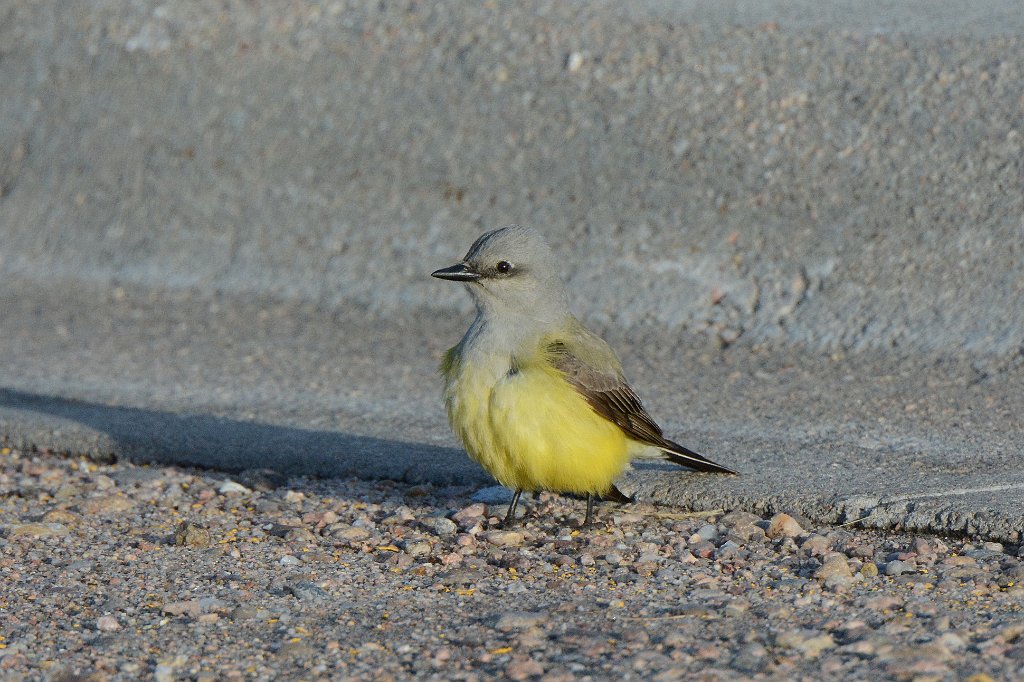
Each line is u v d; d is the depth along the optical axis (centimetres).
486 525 1019
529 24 1931
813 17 1867
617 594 857
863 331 1452
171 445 1212
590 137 1777
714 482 1059
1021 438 1140
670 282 1594
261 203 1864
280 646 784
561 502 1066
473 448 977
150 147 1984
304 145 1908
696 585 868
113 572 922
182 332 1636
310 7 2066
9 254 1930
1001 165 1588
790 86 1747
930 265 1508
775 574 885
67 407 1339
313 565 931
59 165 2019
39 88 2108
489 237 978
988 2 1883
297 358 1512
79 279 1853
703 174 1691
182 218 1889
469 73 1895
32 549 973
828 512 996
